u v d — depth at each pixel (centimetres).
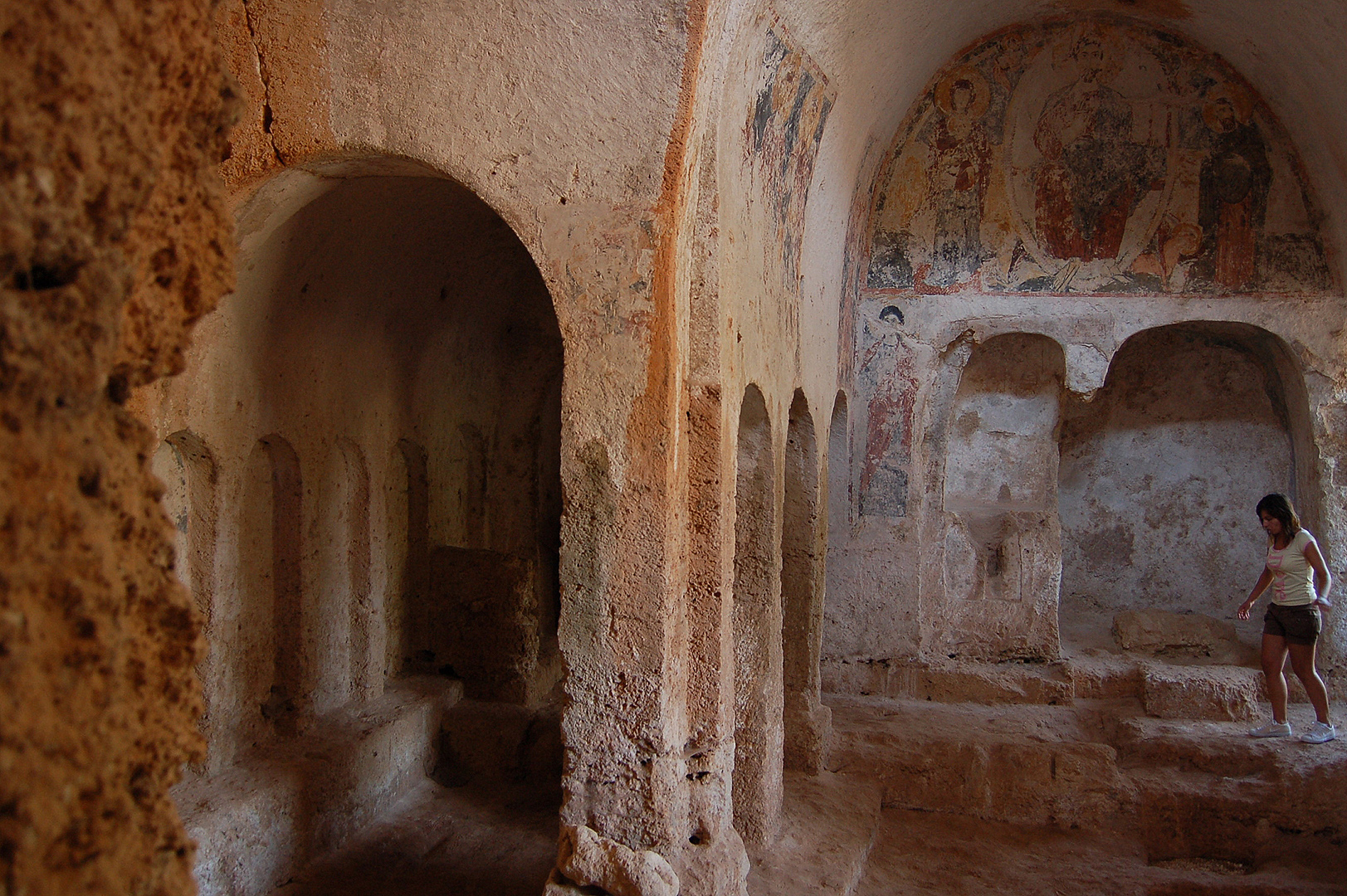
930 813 677
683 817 427
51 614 132
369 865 520
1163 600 935
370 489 609
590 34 393
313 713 569
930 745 694
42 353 134
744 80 456
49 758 128
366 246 548
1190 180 752
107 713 141
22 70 132
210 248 184
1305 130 711
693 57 386
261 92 418
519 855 541
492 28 402
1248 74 724
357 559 609
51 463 135
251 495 529
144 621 160
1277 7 625
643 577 401
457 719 640
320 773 519
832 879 525
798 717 659
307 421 548
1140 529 940
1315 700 700
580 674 409
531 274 764
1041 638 791
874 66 627
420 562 689
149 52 155
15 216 130
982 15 704
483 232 645
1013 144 768
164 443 477
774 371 538
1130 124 754
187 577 495
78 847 133
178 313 180
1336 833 645
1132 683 780
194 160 178
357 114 413
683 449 423
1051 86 759
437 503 715
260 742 538
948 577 812
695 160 412
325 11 412
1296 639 698
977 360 852
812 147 584
